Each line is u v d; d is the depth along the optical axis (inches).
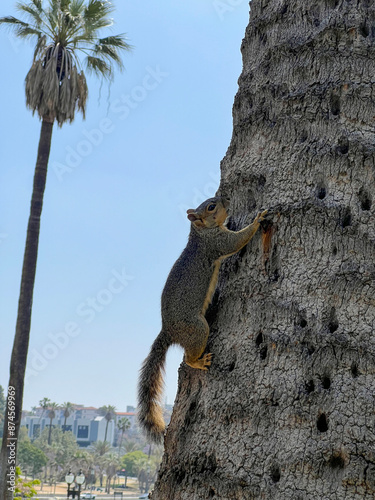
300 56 71.4
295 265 67.3
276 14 73.6
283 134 70.5
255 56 74.9
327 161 68.3
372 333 64.3
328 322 65.4
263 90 72.7
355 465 61.6
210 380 68.9
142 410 77.2
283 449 63.4
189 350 72.0
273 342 66.2
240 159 73.3
